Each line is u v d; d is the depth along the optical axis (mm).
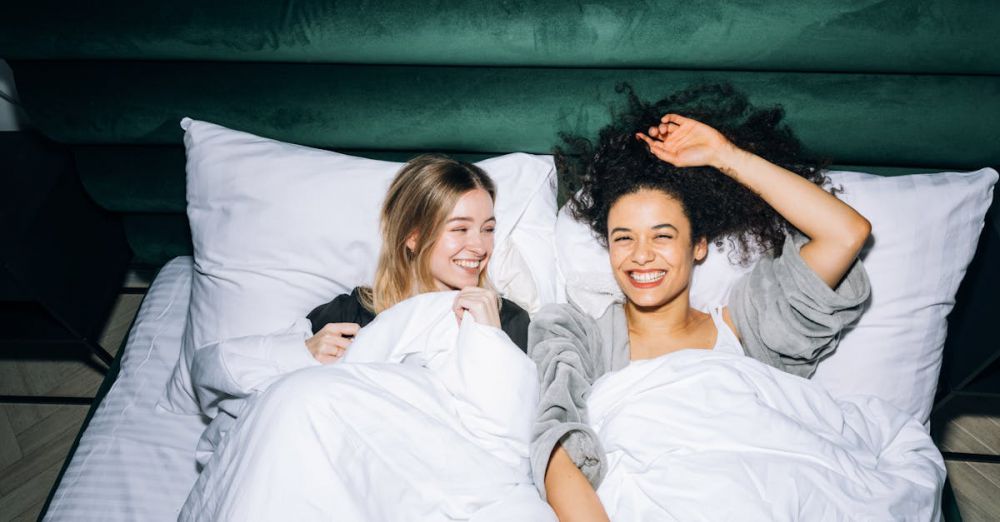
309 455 1056
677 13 1282
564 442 1149
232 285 1381
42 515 1303
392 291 1373
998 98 1352
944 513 1304
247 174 1391
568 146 1468
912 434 1227
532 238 1434
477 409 1142
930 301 1321
